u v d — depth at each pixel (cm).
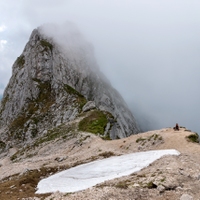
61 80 16450
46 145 8256
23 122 14275
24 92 16700
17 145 12962
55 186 3056
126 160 3672
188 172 2608
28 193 2989
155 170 2828
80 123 9125
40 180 3678
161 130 5262
